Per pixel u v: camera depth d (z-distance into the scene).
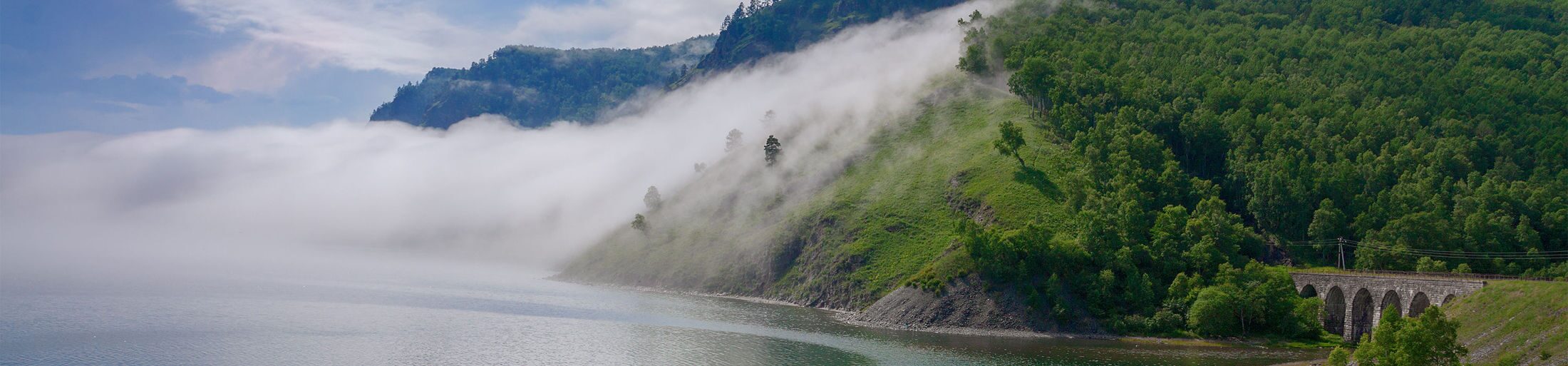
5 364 154.88
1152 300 198.75
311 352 171.12
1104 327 193.62
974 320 199.12
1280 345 179.75
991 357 165.75
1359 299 182.12
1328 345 179.38
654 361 165.75
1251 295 189.00
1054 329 193.50
